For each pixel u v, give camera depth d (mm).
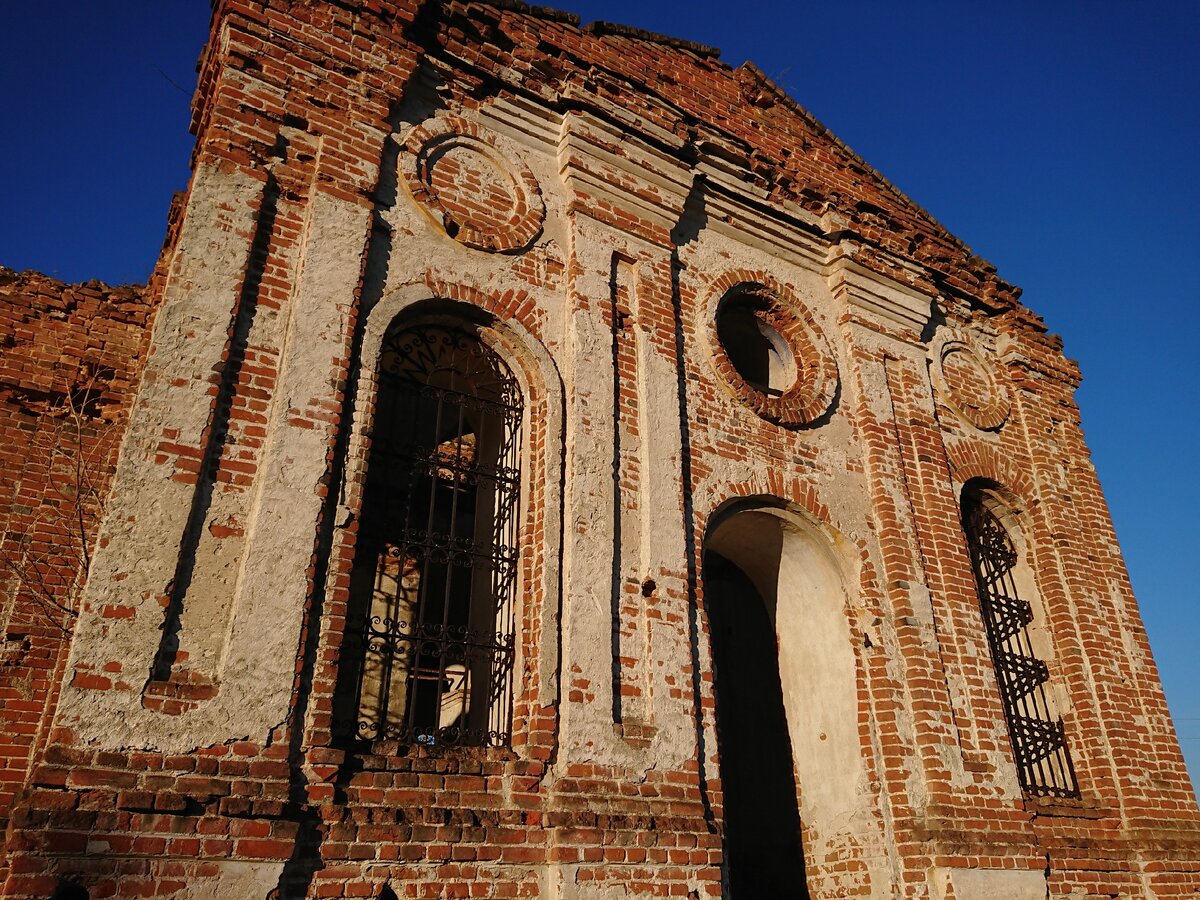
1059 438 11727
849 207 10719
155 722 4914
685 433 8203
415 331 7410
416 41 8094
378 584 10062
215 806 4879
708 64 10609
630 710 6703
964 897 7422
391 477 9992
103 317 8469
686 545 7617
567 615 6680
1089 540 11109
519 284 7746
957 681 8711
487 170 8109
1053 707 10109
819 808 8445
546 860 5867
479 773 5992
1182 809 9703
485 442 8195
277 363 6211
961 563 9477
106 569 5090
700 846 6438
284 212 6703
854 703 8367
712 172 9727
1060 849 8469
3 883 4523
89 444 7930
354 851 5242
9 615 7066
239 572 5504
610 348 7926
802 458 9016
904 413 10078
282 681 5379
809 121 11227
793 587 9367
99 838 4523
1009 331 11922
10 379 7852
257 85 6914
